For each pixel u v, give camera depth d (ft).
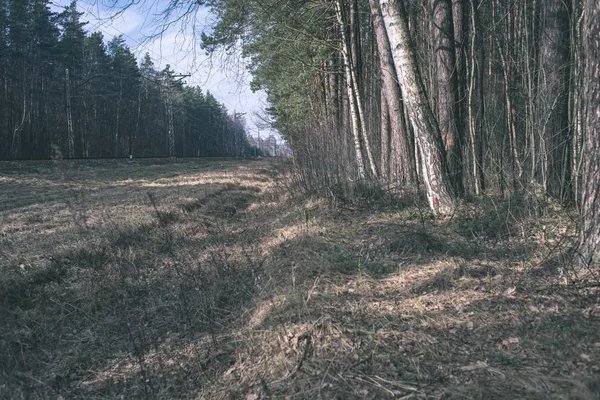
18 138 132.46
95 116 173.17
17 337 15.15
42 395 12.19
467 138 31.60
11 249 23.80
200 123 282.15
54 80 146.20
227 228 31.99
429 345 10.78
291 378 10.36
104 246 23.86
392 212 26.96
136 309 17.74
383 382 9.53
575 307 11.75
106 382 12.84
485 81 43.27
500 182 26.89
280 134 81.76
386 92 34.17
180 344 14.49
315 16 38.99
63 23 133.18
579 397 8.06
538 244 18.08
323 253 18.79
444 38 26.94
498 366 9.62
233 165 131.44
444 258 17.53
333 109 52.90
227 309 16.72
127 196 46.75
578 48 21.17
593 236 13.82
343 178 31.32
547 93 23.66
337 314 12.78
